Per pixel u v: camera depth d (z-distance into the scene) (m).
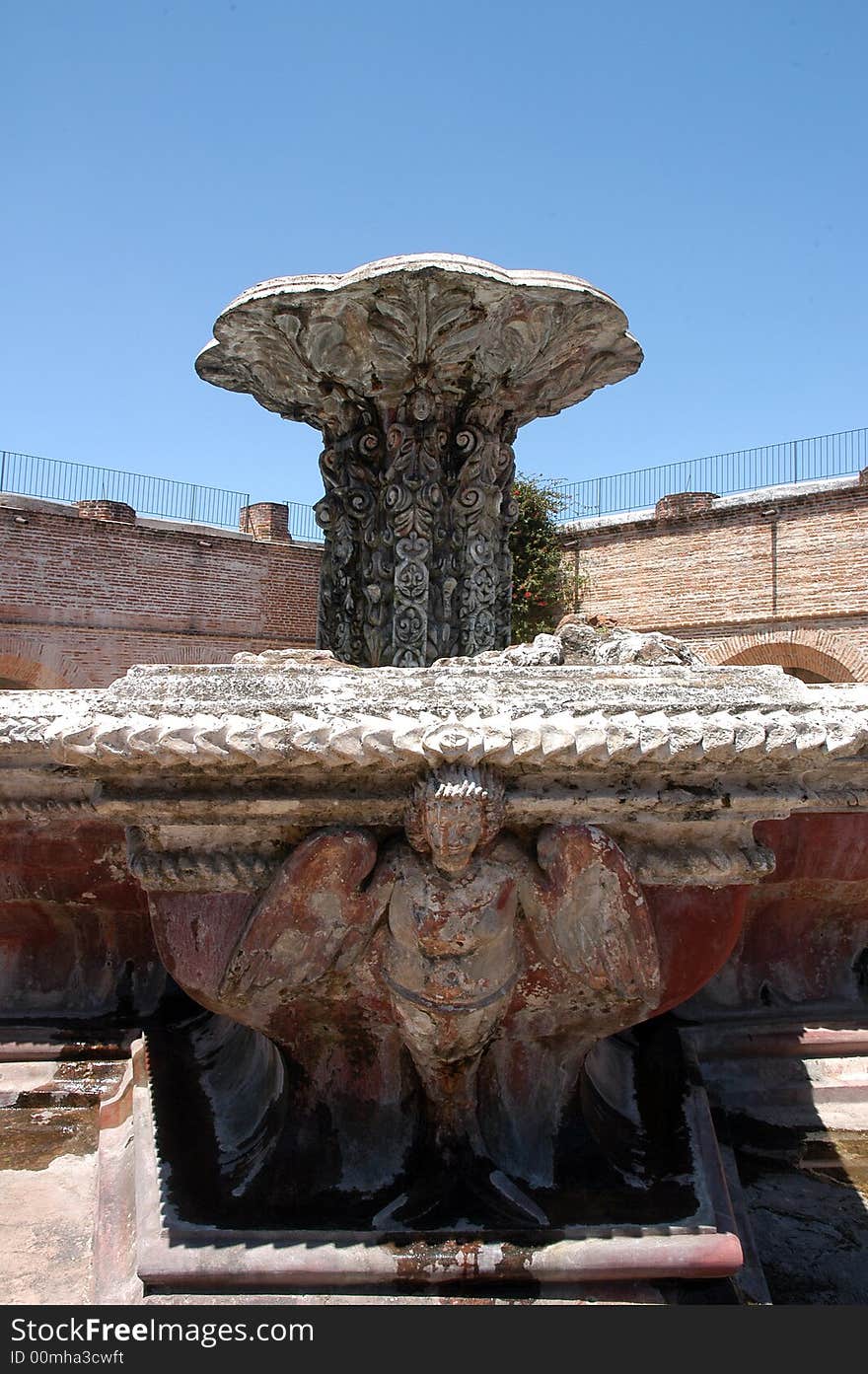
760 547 17.11
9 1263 1.97
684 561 18.03
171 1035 2.75
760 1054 2.82
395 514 4.39
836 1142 2.54
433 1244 1.79
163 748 1.70
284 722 1.73
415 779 1.78
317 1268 1.75
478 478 4.46
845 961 3.02
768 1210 2.25
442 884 1.81
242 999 1.95
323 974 1.92
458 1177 1.98
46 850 2.66
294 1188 1.97
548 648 2.65
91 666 16.50
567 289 3.91
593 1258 1.78
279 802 1.82
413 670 2.24
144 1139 2.17
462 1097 2.02
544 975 1.97
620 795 1.82
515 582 18.88
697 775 1.84
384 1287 1.76
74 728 1.74
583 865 1.84
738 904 1.99
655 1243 1.80
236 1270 1.75
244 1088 2.38
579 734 1.72
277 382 4.62
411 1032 1.91
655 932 1.94
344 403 4.46
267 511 19.55
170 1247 1.80
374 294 3.85
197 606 17.89
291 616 19.23
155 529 17.27
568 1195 1.96
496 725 1.74
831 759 1.82
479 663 2.67
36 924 2.88
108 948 2.93
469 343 4.04
